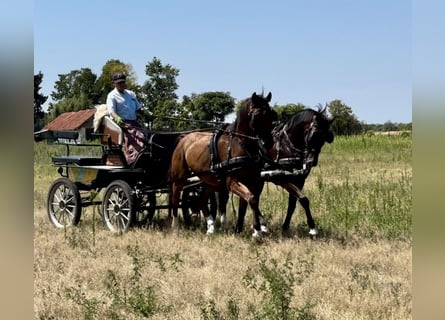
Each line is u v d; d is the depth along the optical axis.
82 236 9.10
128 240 8.91
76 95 79.44
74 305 5.52
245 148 8.87
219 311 5.30
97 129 10.61
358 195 12.36
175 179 9.81
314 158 9.16
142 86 65.50
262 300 5.45
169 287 6.11
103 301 5.61
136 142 10.05
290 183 9.39
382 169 19.89
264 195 14.09
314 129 9.09
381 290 5.91
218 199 10.70
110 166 10.55
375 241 8.75
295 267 7.00
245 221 10.81
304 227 9.84
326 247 8.25
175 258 6.92
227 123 9.82
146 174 10.25
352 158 24.72
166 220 10.76
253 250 7.90
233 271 6.83
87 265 7.28
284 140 9.47
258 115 8.63
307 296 5.75
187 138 9.79
